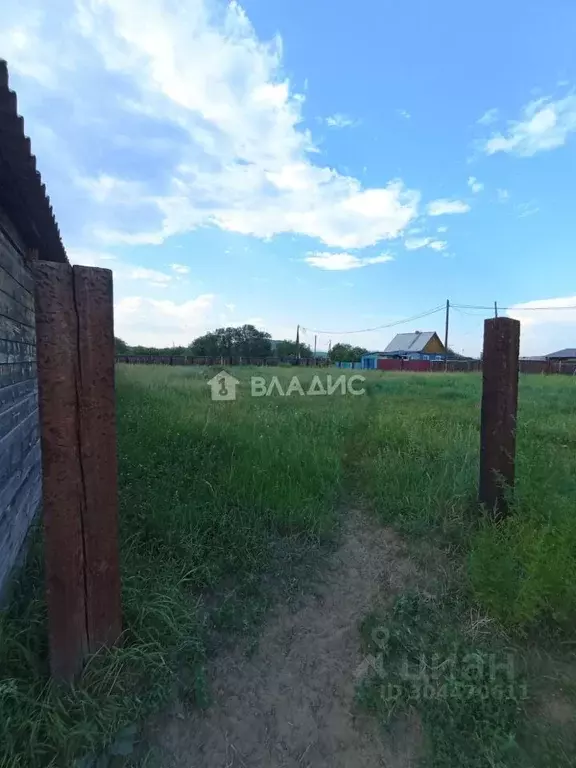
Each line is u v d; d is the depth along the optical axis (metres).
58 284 1.43
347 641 2.09
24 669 1.68
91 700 1.55
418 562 2.69
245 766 1.52
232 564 2.60
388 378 16.38
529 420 5.64
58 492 1.52
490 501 2.86
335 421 5.78
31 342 3.35
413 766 1.50
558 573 1.98
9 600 2.14
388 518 3.23
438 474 3.70
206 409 6.53
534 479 2.89
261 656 2.00
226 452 4.28
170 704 1.69
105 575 1.65
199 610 2.23
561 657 1.87
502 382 2.77
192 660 1.89
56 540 1.54
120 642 1.74
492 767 1.42
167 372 15.92
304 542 2.92
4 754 1.37
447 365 30.95
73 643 1.62
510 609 2.00
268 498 3.29
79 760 1.40
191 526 2.88
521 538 2.41
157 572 2.43
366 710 1.70
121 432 5.06
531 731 1.55
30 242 3.22
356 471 4.20
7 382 2.47
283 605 2.35
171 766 1.50
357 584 2.53
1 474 2.24
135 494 3.28
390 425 5.54
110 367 1.56
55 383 1.46
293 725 1.66
